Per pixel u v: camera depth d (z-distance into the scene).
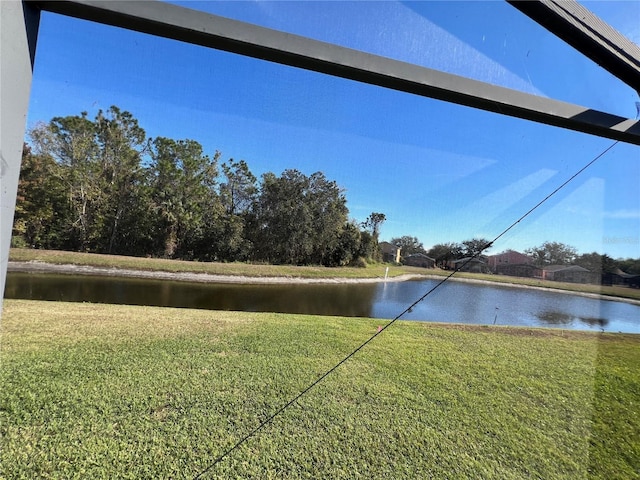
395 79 0.76
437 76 0.79
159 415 1.75
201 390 1.96
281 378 2.15
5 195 0.47
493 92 0.86
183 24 0.58
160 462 1.50
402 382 2.27
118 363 2.00
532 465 1.68
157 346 2.13
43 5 0.51
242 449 1.61
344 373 2.29
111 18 0.55
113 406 1.76
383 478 1.53
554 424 1.98
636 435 1.91
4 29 0.46
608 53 1.07
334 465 1.58
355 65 0.72
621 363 2.60
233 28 0.62
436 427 1.90
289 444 1.67
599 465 1.69
